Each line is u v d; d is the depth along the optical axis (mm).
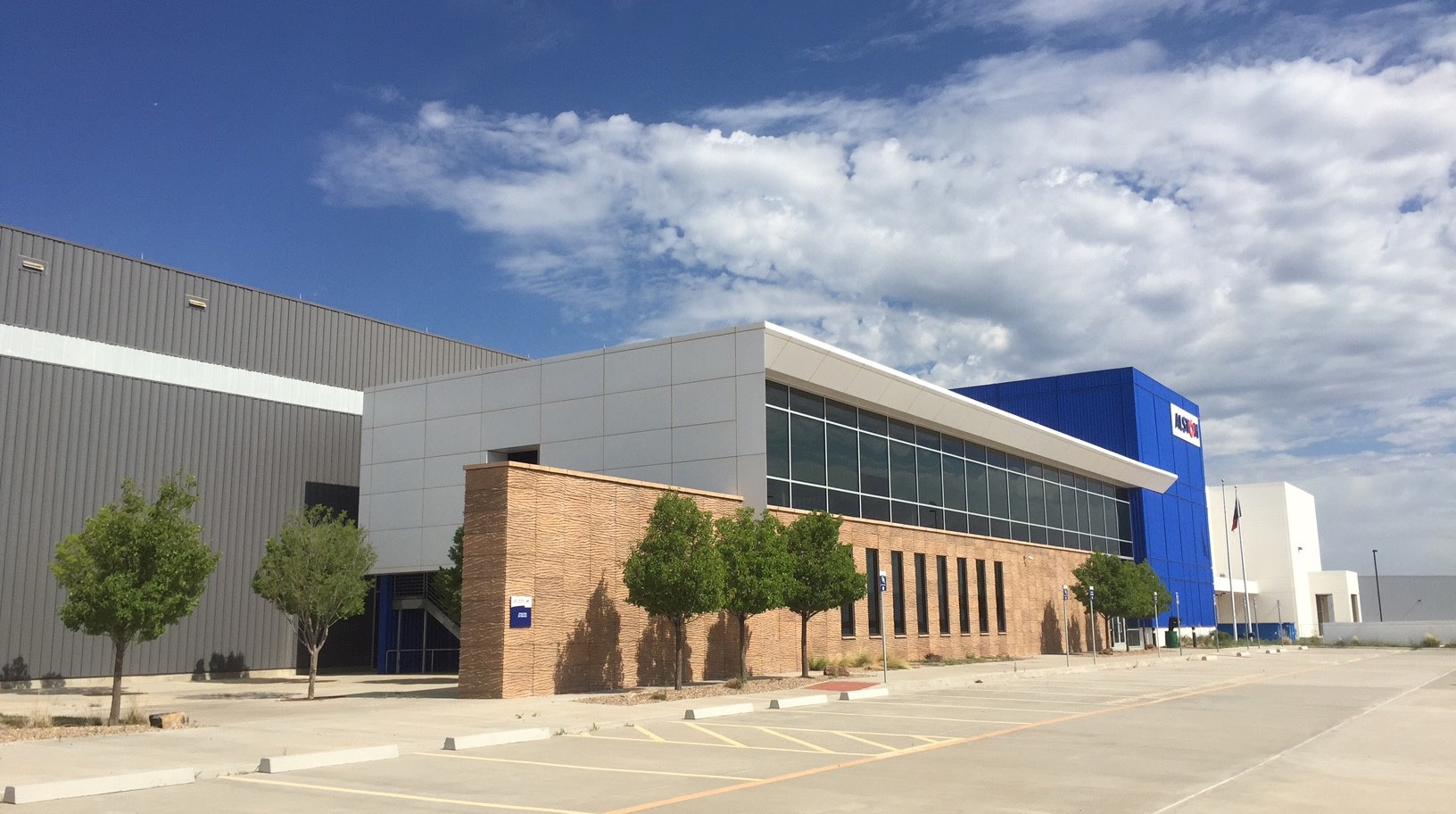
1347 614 95500
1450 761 14516
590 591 26391
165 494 20609
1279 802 11203
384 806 10781
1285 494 92688
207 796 11352
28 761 13625
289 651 39312
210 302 38094
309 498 40500
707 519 26609
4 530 31406
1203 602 74188
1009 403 70750
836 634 35250
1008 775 13023
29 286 32844
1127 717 20703
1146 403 68250
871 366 36906
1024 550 49812
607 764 13883
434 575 38875
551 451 35656
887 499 39938
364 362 43500
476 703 22578
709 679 29703
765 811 10516
